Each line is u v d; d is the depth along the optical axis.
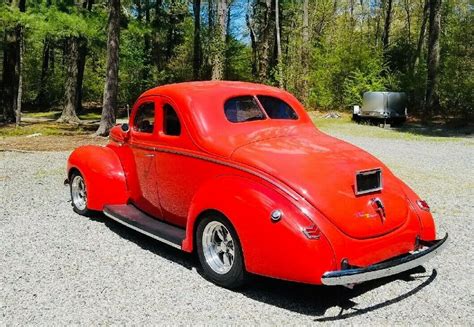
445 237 4.50
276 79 30.14
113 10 17.03
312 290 4.33
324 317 3.82
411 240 4.34
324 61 30.66
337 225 3.83
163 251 5.36
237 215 3.99
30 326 3.67
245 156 4.27
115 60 17.39
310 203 3.83
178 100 4.99
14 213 6.95
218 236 4.40
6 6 18.16
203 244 4.47
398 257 4.27
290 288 4.37
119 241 5.71
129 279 4.56
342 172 4.11
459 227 6.35
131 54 34.03
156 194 5.40
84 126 22.14
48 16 17.98
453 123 23.06
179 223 5.18
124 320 3.76
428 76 26.83
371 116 22.20
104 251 5.35
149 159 5.44
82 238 5.81
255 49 44.31
